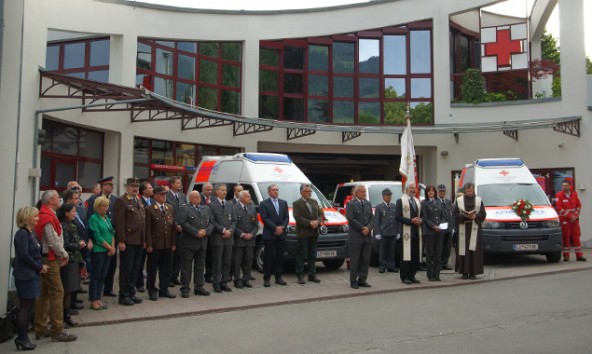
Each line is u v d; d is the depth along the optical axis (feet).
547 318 25.82
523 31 67.05
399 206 35.99
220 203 33.47
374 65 72.54
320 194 43.98
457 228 38.04
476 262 37.11
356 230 34.12
